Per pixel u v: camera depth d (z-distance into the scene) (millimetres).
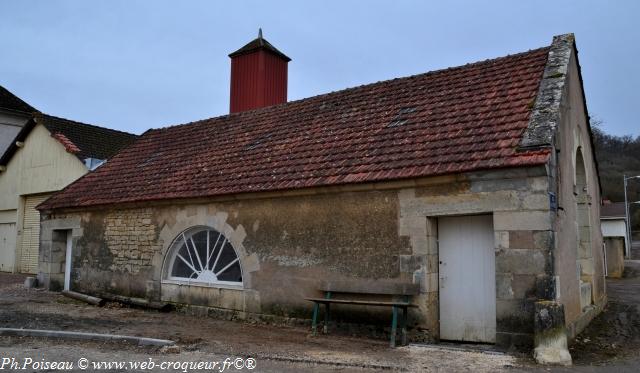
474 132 8953
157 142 15617
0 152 27641
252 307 10438
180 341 8422
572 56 10375
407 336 8492
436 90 11227
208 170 12227
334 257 9445
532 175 7629
